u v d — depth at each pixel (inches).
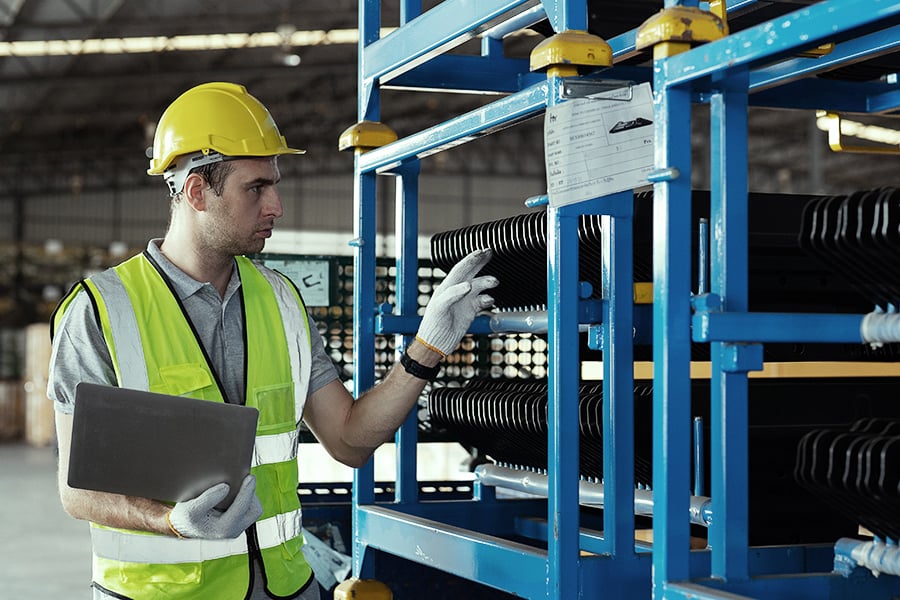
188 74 776.9
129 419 72.8
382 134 107.2
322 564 135.4
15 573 279.9
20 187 1008.9
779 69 87.0
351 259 148.9
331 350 148.6
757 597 66.2
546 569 78.4
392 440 112.7
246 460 74.5
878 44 79.9
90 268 981.2
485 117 84.9
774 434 94.9
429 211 1031.0
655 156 65.7
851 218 66.9
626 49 88.2
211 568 81.3
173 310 82.6
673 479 64.2
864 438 67.1
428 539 95.0
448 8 92.3
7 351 839.1
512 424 105.2
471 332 103.0
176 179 84.7
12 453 605.0
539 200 78.8
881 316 62.7
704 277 79.4
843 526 97.7
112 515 77.2
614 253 81.2
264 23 674.8
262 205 84.9
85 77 753.6
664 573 64.3
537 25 108.9
